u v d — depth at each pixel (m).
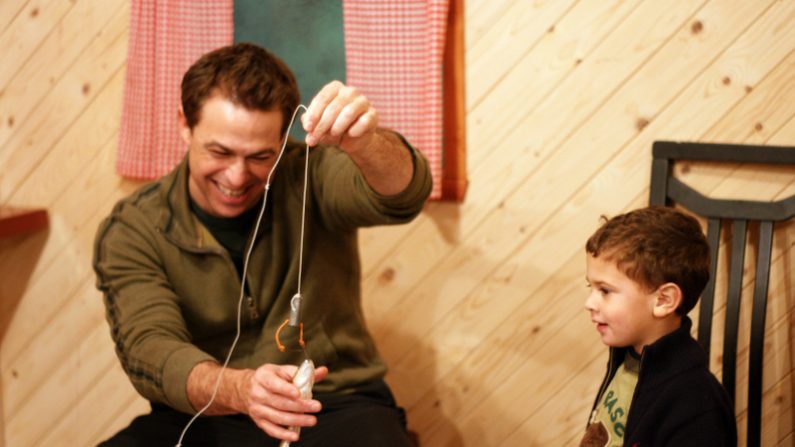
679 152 1.58
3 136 2.09
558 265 1.75
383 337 1.90
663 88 1.62
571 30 1.66
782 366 1.64
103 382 2.15
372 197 1.34
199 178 1.37
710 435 1.10
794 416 1.65
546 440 1.82
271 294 1.45
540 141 1.71
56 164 2.07
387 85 1.72
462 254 1.81
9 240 2.14
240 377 1.18
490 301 1.81
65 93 2.03
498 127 1.73
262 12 1.79
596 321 1.21
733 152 1.54
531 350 1.80
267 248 1.45
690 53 1.60
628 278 1.16
